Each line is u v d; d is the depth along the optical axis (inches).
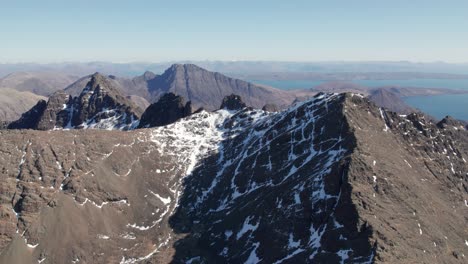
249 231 7780.5
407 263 6038.4
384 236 6318.9
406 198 7455.7
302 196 7608.3
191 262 7701.8
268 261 6934.1
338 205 6973.4
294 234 7145.7
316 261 6378.0
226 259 7524.6
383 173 7682.1
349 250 6279.5
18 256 7549.2
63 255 7775.6
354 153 7844.5
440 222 7509.8
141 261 7859.3
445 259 6594.5
